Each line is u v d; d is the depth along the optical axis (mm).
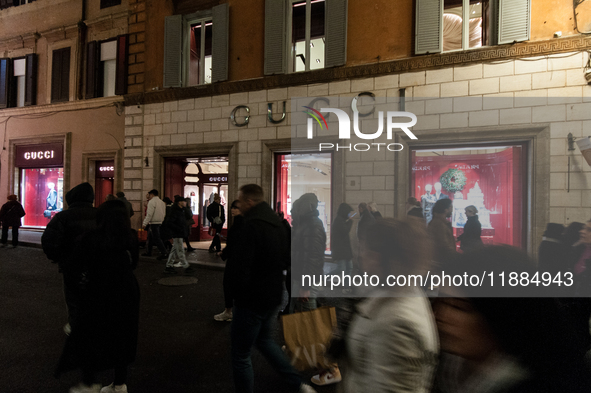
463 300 1249
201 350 3295
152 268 7105
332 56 8242
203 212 11539
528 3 6773
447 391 1238
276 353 2219
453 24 7766
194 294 5234
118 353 2381
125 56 10578
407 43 7754
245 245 2098
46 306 4527
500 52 6949
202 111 9602
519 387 1188
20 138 12258
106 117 10992
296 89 8609
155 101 10164
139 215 10250
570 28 6621
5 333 3617
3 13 12695
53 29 11758
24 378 2697
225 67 9273
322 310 2486
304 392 2215
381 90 7863
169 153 10000
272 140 8812
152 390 2578
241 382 2098
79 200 2834
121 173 10812
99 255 2375
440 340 1254
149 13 10391
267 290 2119
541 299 1221
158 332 3736
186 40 10047
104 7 11172
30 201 12797
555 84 6633
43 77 12109
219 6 9352
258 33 9125
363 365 1026
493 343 1213
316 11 8875
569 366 1203
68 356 2283
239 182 9125
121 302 2414
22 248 9188
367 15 8078
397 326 983
